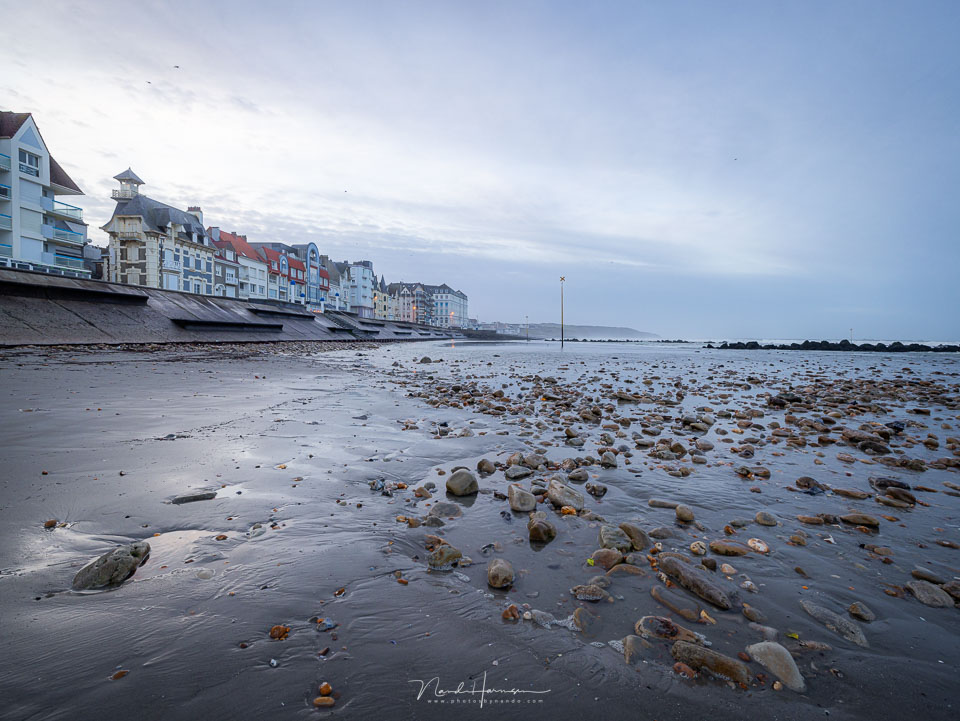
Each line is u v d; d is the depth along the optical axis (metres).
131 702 1.73
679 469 5.40
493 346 78.56
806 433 7.81
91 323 24.58
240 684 1.85
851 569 3.10
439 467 5.40
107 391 9.64
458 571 2.93
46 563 2.75
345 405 9.50
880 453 6.39
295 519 3.62
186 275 57.88
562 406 10.33
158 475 4.48
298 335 48.47
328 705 1.77
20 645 2.01
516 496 4.13
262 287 75.50
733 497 4.54
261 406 8.85
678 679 1.99
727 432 7.85
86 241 43.22
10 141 35.41
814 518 3.93
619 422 8.49
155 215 54.75
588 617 2.44
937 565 3.18
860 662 2.14
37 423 6.38
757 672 2.04
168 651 2.02
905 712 1.83
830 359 37.25
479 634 2.27
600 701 1.86
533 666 2.05
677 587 2.80
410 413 8.88
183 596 2.47
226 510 3.73
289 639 2.15
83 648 2.02
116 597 2.43
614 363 29.05
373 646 2.14
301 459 5.34
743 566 3.10
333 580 2.71
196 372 14.45
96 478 4.30
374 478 4.84
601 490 4.62
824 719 1.78
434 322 192.50
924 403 11.86
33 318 21.77
